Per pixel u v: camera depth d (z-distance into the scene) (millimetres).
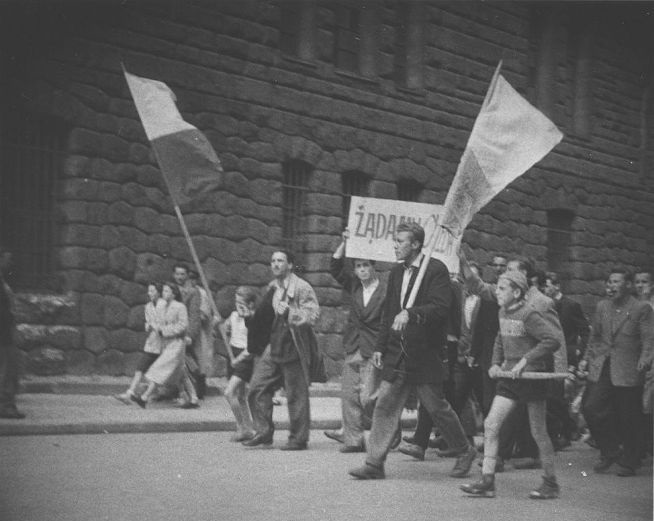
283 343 11867
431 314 9844
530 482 10375
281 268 11828
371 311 11867
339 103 22219
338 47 22734
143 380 17562
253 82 20375
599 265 31219
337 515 8133
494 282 26750
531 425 9438
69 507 8078
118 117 18000
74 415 13523
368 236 12430
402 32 24469
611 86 31891
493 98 10352
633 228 32844
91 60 17562
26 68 16656
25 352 16422
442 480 10180
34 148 17047
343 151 22281
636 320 11336
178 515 7898
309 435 12992
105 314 17656
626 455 11250
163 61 18750
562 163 29578
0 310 12836
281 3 21188
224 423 13969
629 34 32094
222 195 19656
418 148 24312
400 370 10023
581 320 13227
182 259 18891
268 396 12039
